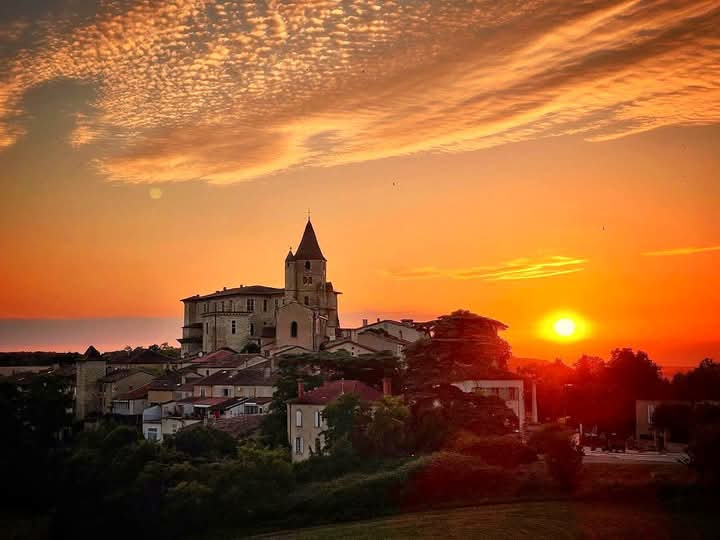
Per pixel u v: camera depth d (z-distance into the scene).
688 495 68.56
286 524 80.81
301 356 116.62
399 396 96.56
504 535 66.12
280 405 104.25
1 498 102.25
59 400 129.12
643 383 107.38
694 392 99.50
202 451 101.62
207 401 124.44
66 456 108.75
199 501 85.38
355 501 79.81
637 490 70.44
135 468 96.81
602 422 102.50
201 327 189.00
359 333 140.38
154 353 179.38
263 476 86.31
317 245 172.38
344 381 102.75
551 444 74.25
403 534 70.50
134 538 89.31
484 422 87.44
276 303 177.00
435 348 96.06
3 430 109.19
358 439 89.12
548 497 73.38
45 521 96.94
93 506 95.12
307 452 95.69
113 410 145.62
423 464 80.12
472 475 77.81
